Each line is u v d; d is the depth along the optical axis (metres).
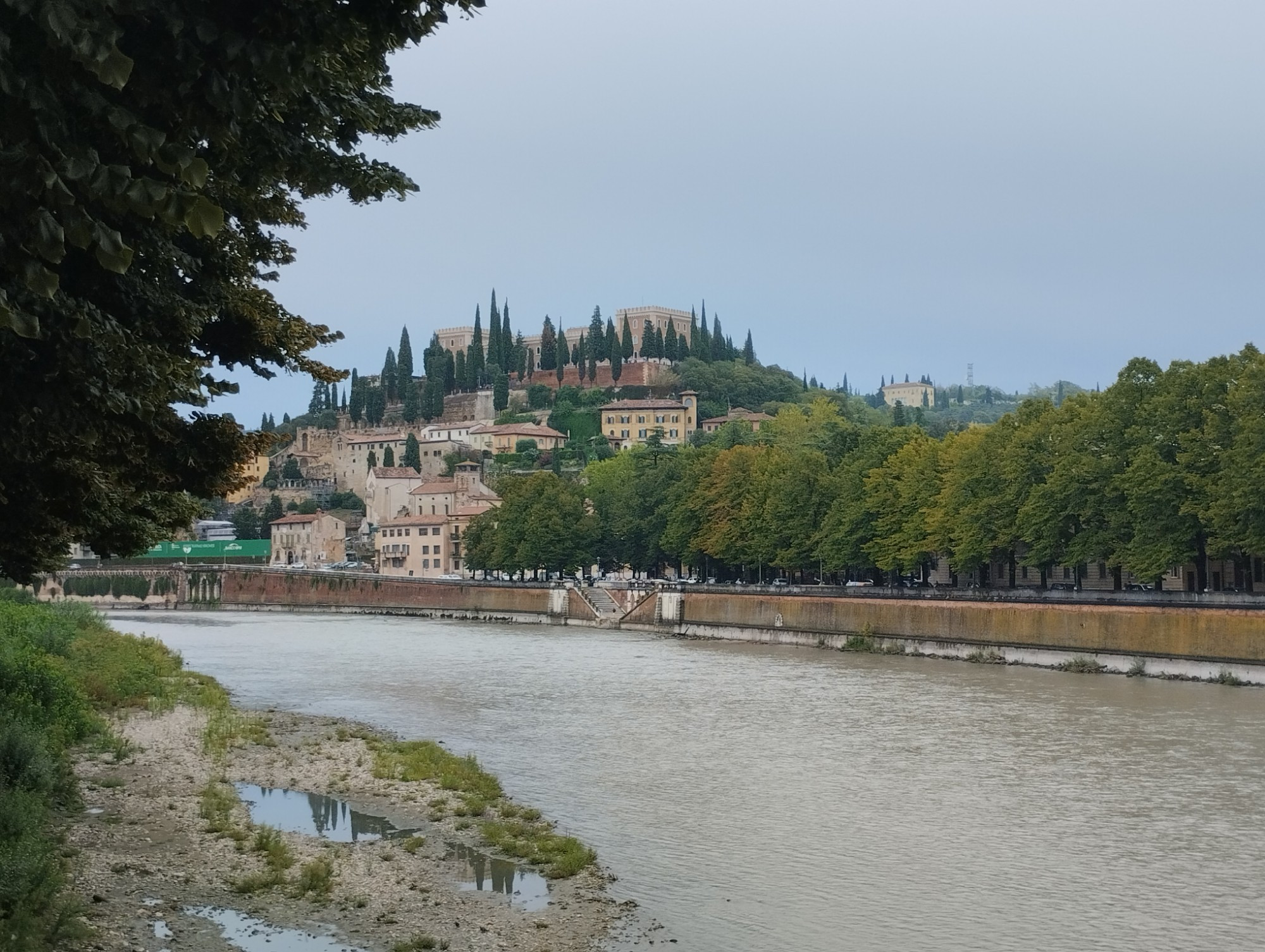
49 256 11.51
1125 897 38.09
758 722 72.69
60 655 79.88
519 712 78.31
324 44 13.87
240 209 29.12
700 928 34.75
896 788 53.69
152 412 18.98
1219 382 99.00
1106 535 104.50
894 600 119.94
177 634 156.25
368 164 23.25
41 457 19.86
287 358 33.66
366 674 103.38
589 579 198.00
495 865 40.97
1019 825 46.88
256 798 50.78
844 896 37.97
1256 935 34.75
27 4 11.07
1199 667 90.81
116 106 12.27
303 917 33.88
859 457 144.25
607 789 53.69
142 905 33.19
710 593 149.62
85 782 49.22
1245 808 49.44
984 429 128.62
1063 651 101.75
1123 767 57.84
